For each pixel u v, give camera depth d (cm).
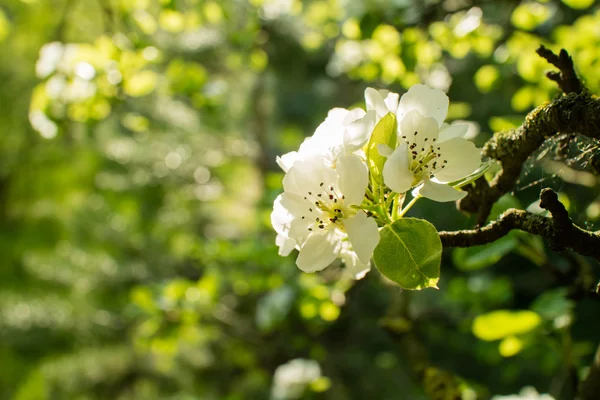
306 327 88
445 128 39
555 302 56
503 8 100
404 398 135
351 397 131
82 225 240
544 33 100
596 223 53
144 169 239
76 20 200
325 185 38
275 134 256
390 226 37
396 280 37
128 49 91
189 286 85
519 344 61
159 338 85
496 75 90
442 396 58
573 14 102
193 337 95
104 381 223
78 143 228
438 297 108
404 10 82
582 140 42
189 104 225
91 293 224
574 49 76
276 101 232
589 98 39
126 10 100
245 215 228
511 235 53
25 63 240
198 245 93
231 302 119
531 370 123
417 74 91
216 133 252
